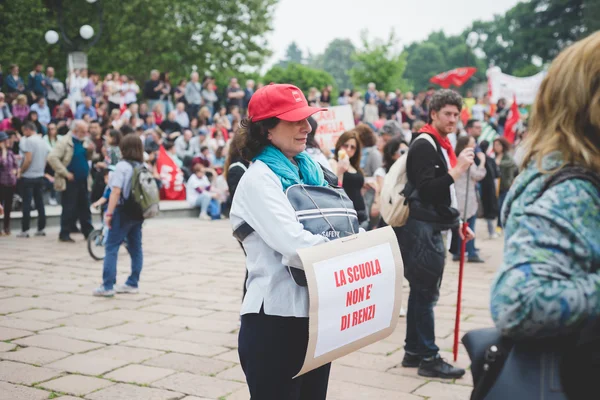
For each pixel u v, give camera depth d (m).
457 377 4.27
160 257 9.20
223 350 4.88
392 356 4.79
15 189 11.48
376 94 22.22
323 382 2.51
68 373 4.31
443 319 5.89
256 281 2.36
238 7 33.12
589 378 1.50
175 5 30.72
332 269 2.22
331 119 8.27
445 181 3.95
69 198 10.38
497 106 22.14
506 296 1.48
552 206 1.48
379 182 6.68
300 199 2.33
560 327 1.44
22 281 7.32
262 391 2.34
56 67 26.44
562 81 1.58
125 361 4.58
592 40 1.58
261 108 2.41
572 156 1.53
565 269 1.45
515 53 79.50
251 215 2.30
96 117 16.12
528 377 1.53
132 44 29.27
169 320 5.74
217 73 32.97
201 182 14.57
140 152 6.55
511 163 11.47
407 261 4.13
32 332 5.28
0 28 21.91
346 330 2.28
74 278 7.56
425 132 4.16
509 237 1.55
